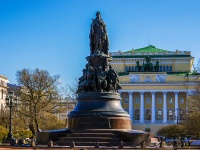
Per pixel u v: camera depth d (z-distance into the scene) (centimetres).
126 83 15250
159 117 15375
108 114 3328
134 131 3238
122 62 16150
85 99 3425
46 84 7475
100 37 3597
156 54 16088
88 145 3047
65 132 3247
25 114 7312
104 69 3556
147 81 15188
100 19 3641
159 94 15450
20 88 7506
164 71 15850
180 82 14950
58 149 2705
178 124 10538
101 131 3219
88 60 3584
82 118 3312
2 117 7731
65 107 7894
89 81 3484
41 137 3259
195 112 6975
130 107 15262
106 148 2769
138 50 16700
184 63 15962
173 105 15275
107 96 3425
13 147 2966
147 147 2975
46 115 7669
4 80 12862
